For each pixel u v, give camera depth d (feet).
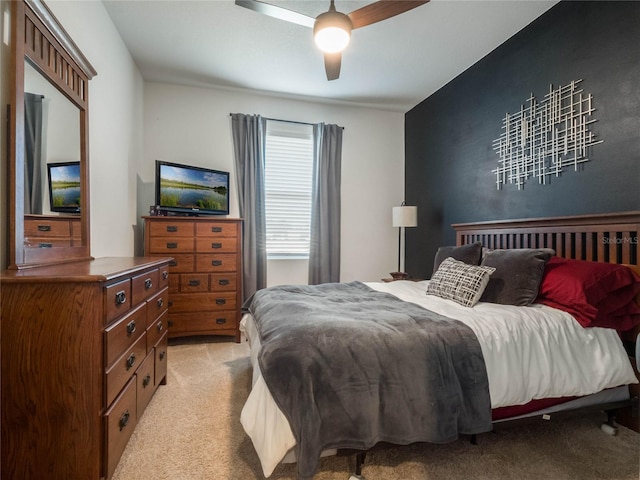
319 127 13.44
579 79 7.14
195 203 11.46
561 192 7.57
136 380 5.41
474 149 10.54
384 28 8.63
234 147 12.50
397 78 11.57
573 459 5.02
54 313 3.94
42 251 5.00
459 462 4.95
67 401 3.97
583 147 7.06
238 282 11.01
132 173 10.37
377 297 7.45
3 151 4.29
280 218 13.52
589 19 6.92
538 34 8.17
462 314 5.70
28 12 4.61
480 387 4.61
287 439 4.00
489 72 9.86
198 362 9.05
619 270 5.73
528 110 8.46
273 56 10.14
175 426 5.89
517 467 4.85
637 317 5.70
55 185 5.37
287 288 8.34
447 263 7.91
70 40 5.55
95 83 7.26
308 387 4.09
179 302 10.48
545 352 5.08
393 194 14.83
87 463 4.02
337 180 13.79
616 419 5.93
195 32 8.93
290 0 7.66
